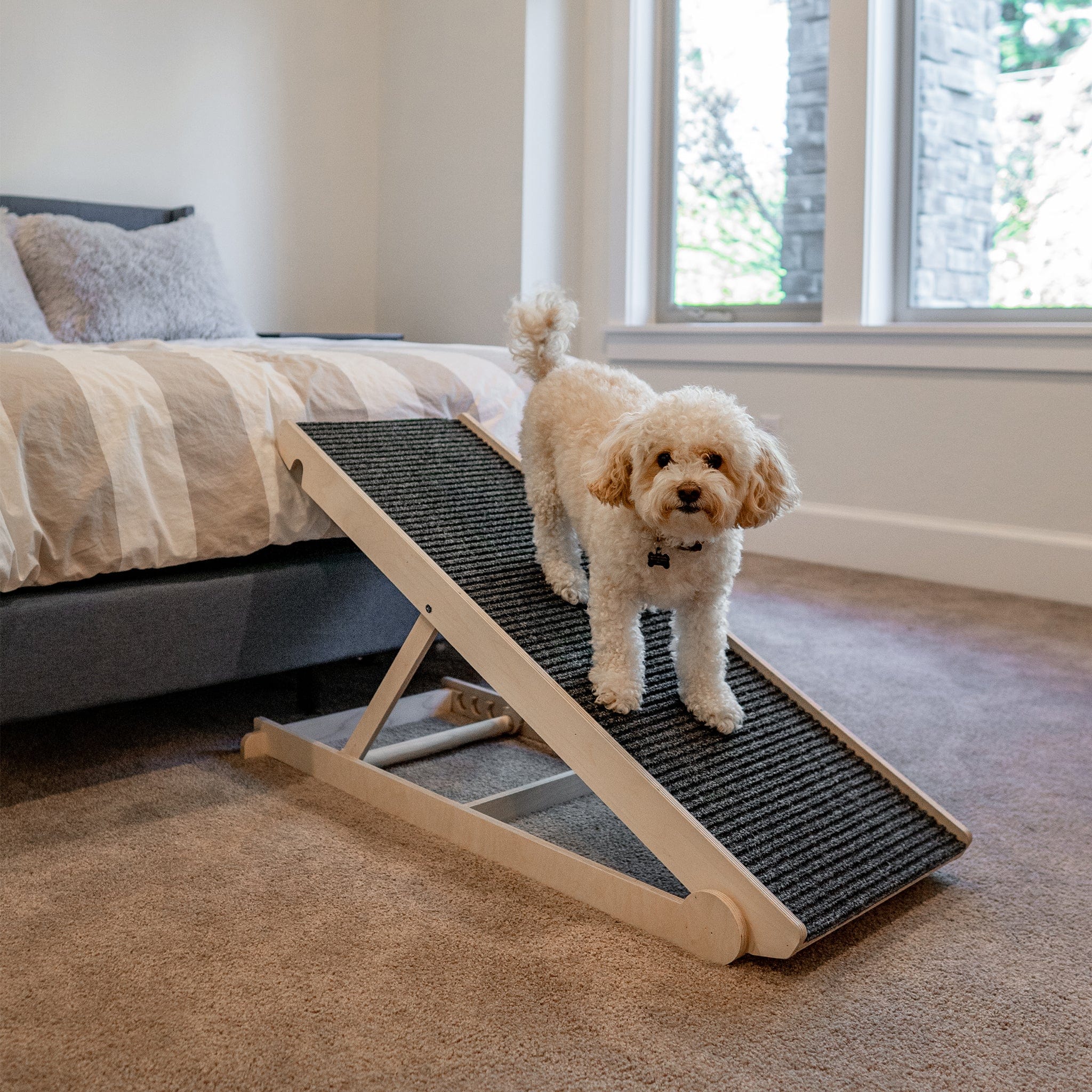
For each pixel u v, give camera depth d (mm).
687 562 1600
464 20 4523
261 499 2041
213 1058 1194
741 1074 1188
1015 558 3480
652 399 1874
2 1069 1170
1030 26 3461
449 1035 1242
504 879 1632
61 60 4039
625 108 4371
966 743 2217
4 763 2043
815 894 1432
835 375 3877
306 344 3119
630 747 1583
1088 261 3416
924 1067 1206
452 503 2082
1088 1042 1256
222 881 1601
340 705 2402
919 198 3787
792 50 4023
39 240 3543
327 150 4844
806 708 1823
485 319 4605
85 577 1846
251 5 4531
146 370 1989
